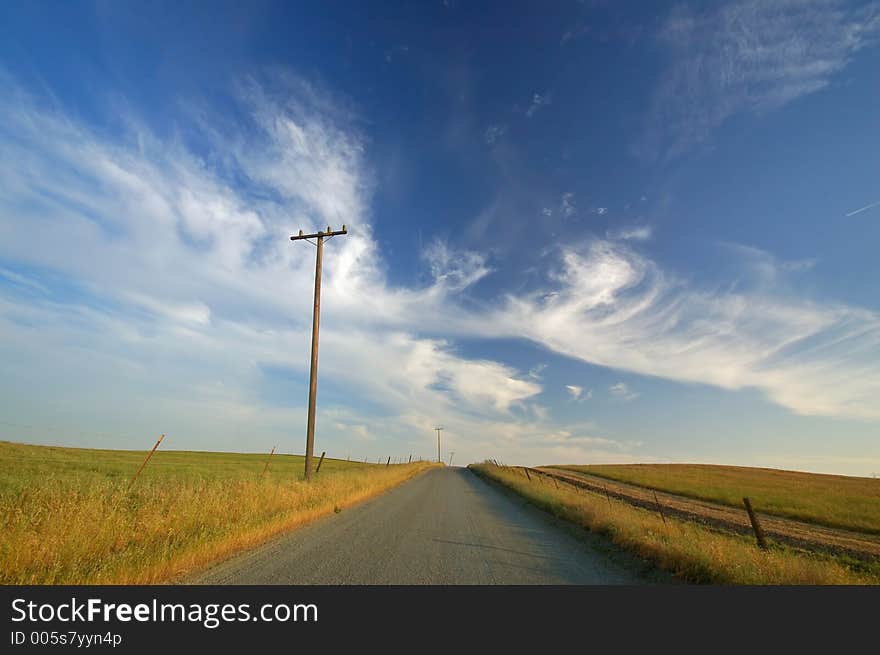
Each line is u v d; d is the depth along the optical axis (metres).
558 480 43.47
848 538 16.12
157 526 7.84
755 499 27.84
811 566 7.75
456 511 16.44
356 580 6.64
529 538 11.24
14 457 26.97
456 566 7.81
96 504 7.81
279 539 9.27
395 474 35.50
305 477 19.52
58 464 24.77
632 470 71.19
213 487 11.10
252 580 6.41
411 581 6.75
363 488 20.59
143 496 9.57
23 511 7.09
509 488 29.70
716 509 23.44
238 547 8.30
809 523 20.41
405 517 13.87
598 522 12.21
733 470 79.00
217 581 6.30
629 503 23.05
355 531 10.74
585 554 9.48
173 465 33.00
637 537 9.92
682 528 11.87
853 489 39.75
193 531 8.37
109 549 6.85
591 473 64.19
